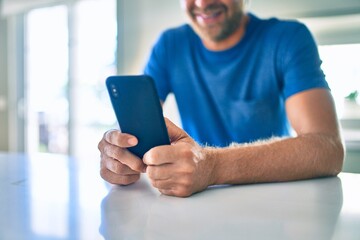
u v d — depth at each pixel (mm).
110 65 3193
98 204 512
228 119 1155
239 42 1129
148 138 577
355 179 673
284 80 1017
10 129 3623
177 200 529
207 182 581
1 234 382
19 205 509
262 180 628
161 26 2643
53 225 412
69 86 3404
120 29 2762
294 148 660
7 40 3566
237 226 402
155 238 365
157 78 1279
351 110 2092
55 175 763
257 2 2270
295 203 501
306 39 1018
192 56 1214
